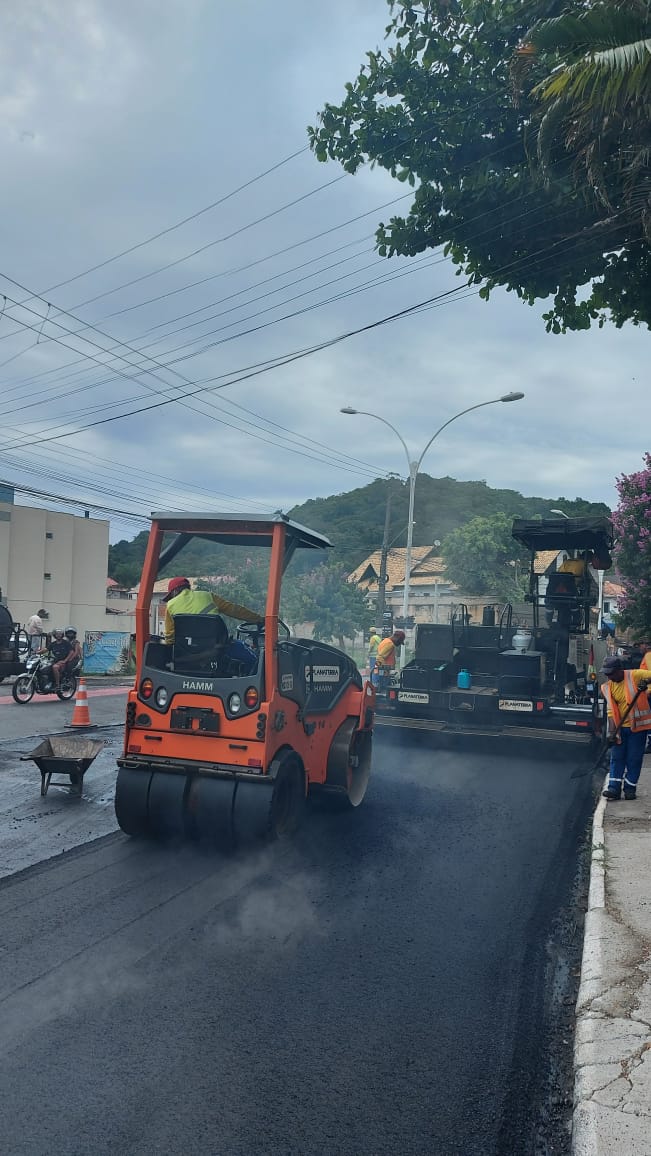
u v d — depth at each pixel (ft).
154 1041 12.99
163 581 39.40
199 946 16.70
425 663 43.19
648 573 75.25
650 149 25.71
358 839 24.93
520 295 34.22
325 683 27.02
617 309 34.01
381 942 17.30
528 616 46.62
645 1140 10.21
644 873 21.12
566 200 29.89
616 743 30.12
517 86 27.58
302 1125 11.07
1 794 29.17
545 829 26.99
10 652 65.98
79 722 45.14
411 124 31.53
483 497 191.52
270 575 22.43
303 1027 13.65
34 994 14.38
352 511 185.57
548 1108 11.75
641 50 23.38
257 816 21.84
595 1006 13.87
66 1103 11.30
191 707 22.58
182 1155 10.35
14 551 129.18
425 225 32.58
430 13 30.63
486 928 18.33
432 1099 11.82
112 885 20.08
